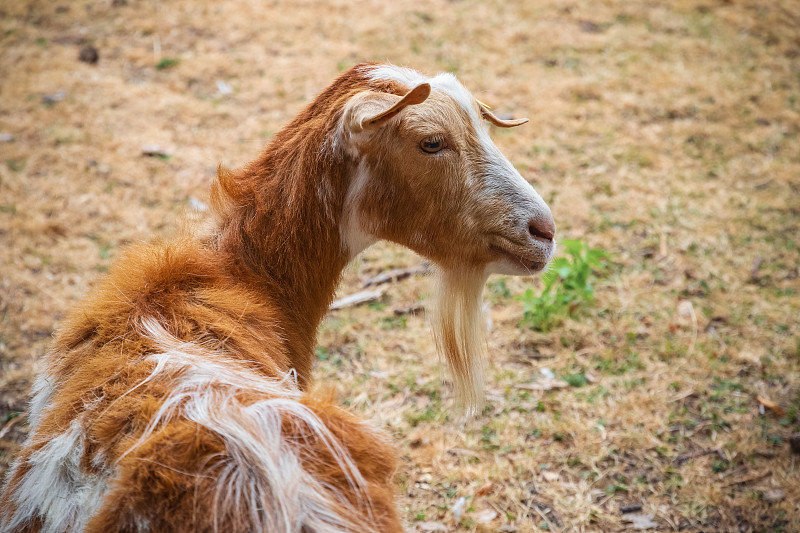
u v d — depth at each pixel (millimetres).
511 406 3979
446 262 2727
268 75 6906
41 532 1987
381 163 2523
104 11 7844
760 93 6895
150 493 1694
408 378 4141
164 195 5445
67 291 4617
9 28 7418
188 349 2107
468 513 3389
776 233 5273
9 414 3834
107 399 1984
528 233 2607
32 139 5945
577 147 6102
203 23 7723
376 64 2643
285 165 2570
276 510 1649
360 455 1882
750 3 8438
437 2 8281
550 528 3334
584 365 4254
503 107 6527
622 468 3641
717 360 4254
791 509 3398
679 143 6211
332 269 2670
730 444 3729
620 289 4797
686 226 5324
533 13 8094
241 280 2490
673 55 7457
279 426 1803
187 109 6410
